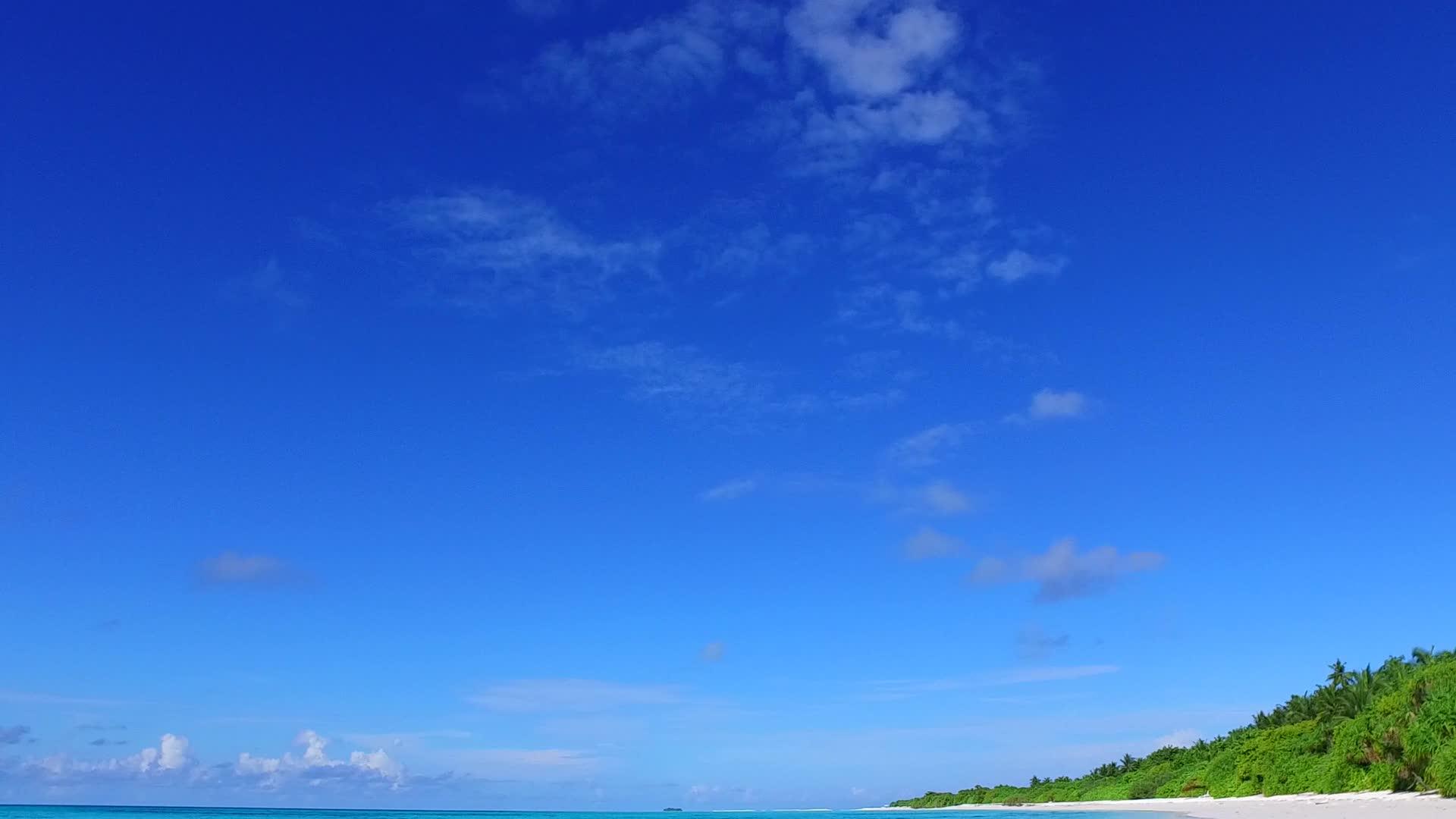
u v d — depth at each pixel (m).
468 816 118.81
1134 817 73.06
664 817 104.00
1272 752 88.44
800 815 102.19
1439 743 55.31
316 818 127.25
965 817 96.94
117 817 117.44
